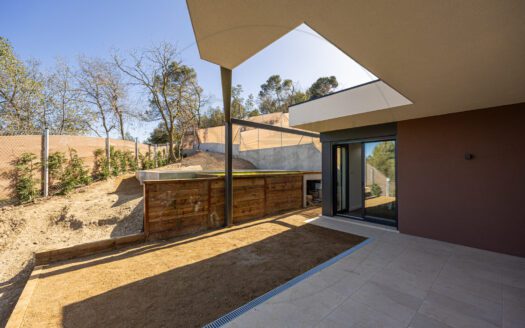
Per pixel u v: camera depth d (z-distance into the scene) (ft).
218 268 11.26
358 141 19.95
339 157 22.85
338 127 19.94
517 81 8.98
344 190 23.31
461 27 5.46
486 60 7.19
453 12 4.91
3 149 20.70
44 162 22.74
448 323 7.11
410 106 12.80
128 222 18.34
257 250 13.61
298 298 8.54
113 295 8.95
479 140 13.57
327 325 7.07
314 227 18.48
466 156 13.91
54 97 46.65
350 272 10.61
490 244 13.19
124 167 35.27
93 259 12.41
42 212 19.06
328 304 8.15
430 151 15.46
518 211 12.37
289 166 47.75
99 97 52.70
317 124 18.52
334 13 5.04
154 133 73.41
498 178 12.98
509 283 9.53
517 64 7.41
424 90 10.03
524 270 10.69
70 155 25.70
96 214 19.33
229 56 7.46
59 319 7.55
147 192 15.15
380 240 15.16
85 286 9.62
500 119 12.89
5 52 37.32
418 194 15.99
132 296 8.89
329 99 16.53
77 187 25.84
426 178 15.64
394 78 8.72
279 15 5.21
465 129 14.08
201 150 68.69
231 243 14.84
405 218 16.61
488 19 5.12
